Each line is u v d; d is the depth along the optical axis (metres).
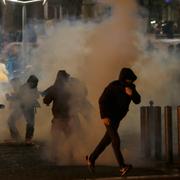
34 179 18.28
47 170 20.06
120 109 18.50
